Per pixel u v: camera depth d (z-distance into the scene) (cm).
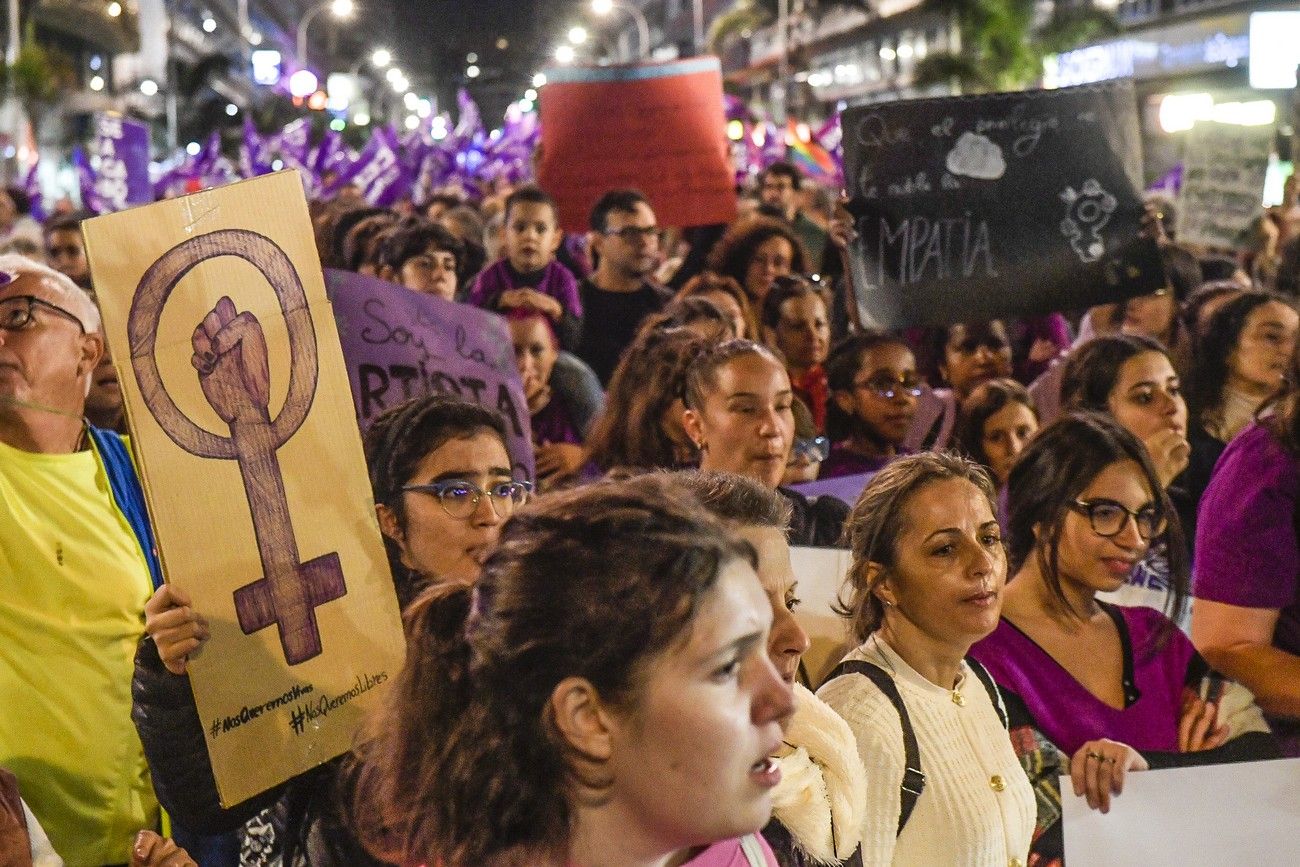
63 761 363
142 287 274
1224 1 2977
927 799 297
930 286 596
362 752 234
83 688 365
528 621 166
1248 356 561
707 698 164
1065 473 359
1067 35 2569
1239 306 565
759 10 4588
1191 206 853
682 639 163
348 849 280
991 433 542
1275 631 391
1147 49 3309
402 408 327
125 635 373
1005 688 346
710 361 434
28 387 371
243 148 2325
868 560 315
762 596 171
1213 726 357
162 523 274
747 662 169
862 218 598
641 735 164
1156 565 470
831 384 611
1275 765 335
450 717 187
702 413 434
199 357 280
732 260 830
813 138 1942
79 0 5134
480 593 175
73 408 380
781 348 691
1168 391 520
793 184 1344
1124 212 601
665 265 1145
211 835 296
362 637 297
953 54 2522
